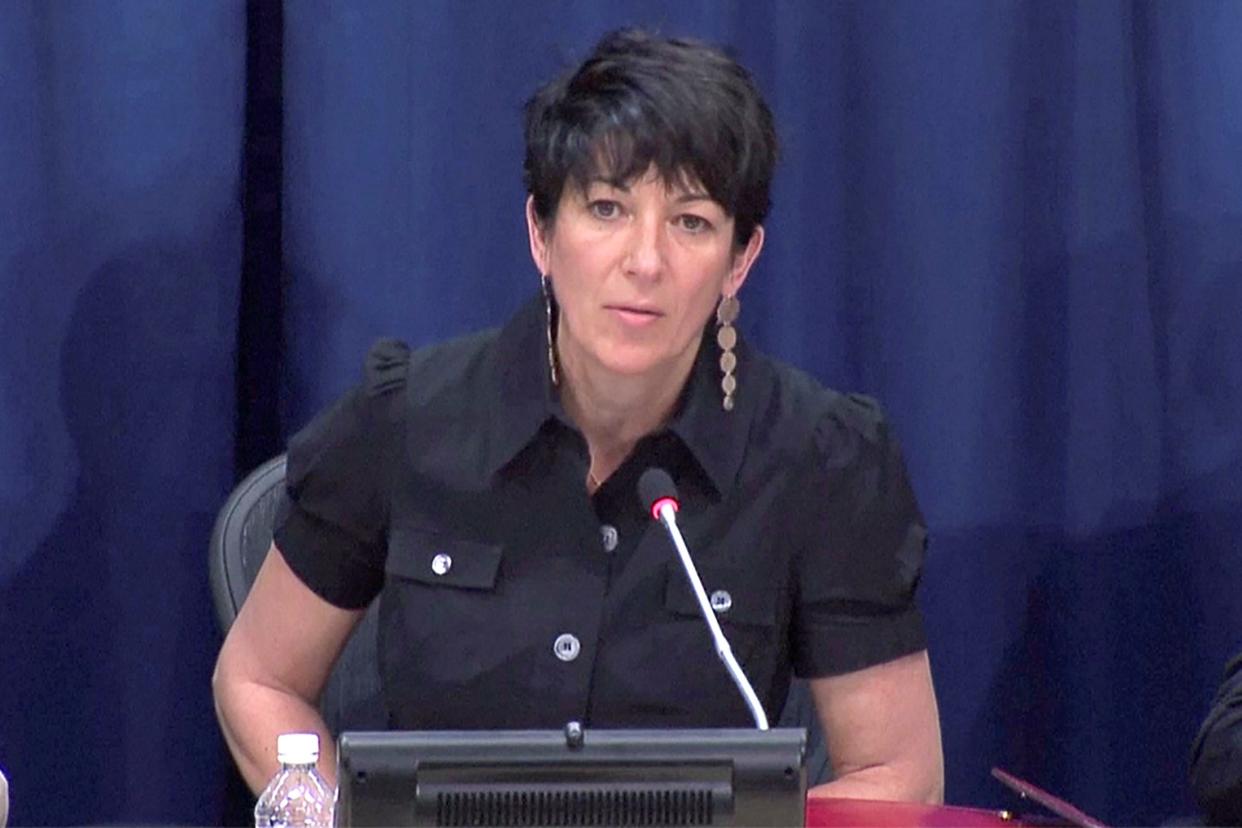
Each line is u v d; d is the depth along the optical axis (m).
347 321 10.04
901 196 10.28
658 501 6.50
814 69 10.38
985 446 10.33
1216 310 10.19
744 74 7.09
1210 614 10.38
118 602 10.15
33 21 9.92
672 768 4.86
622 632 7.54
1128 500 10.55
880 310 10.38
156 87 9.94
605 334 7.05
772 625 7.68
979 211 10.23
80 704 10.21
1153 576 10.59
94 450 10.09
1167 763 10.64
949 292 10.27
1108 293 10.45
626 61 6.97
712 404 7.70
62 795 10.23
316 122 9.97
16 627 10.09
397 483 7.79
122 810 10.21
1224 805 7.60
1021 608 10.49
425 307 10.11
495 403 7.75
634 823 4.85
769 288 10.46
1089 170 10.42
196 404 10.09
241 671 8.06
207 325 10.07
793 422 7.82
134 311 10.02
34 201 9.94
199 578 10.20
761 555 7.68
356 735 4.88
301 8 9.96
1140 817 10.71
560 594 7.55
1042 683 10.71
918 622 7.89
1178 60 10.20
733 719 7.59
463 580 7.60
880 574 7.79
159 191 9.98
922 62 10.22
